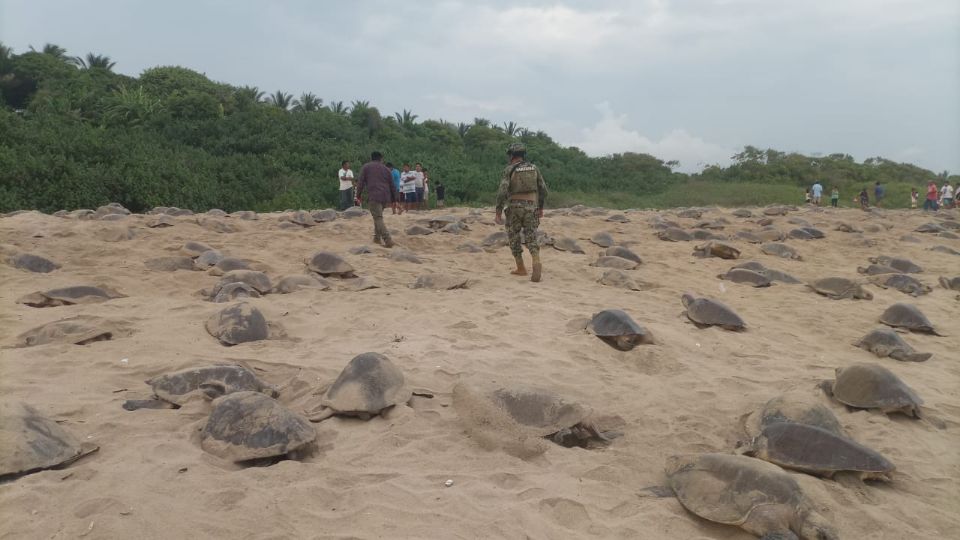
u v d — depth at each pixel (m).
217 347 6.02
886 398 5.13
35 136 24.97
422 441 4.21
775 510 3.24
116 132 30.91
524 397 4.50
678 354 6.52
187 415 4.41
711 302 7.93
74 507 3.16
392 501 3.45
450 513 3.35
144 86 42.19
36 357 5.40
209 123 34.66
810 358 6.78
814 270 12.75
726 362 6.46
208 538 2.99
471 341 6.50
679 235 15.72
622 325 6.65
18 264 8.78
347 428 4.42
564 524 3.36
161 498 3.29
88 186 22.17
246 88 46.88
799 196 44.41
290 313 7.22
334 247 12.42
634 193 46.06
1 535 2.89
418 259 11.23
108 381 5.02
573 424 4.36
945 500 3.96
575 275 10.72
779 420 4.41
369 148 38.78
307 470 3.75
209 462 3.76
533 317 7.52
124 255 10.33
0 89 37.19
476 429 4.30
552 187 42.78
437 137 52.06
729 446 4.45
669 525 3.38
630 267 11.56
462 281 9.13
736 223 20.25
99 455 3.78
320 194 30.09
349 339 6.44
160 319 6.77
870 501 3.81
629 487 3.82
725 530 3.36
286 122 39.44
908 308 8.34
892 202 45.16
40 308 7.08
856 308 9.26
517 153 9.90
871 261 13.77
